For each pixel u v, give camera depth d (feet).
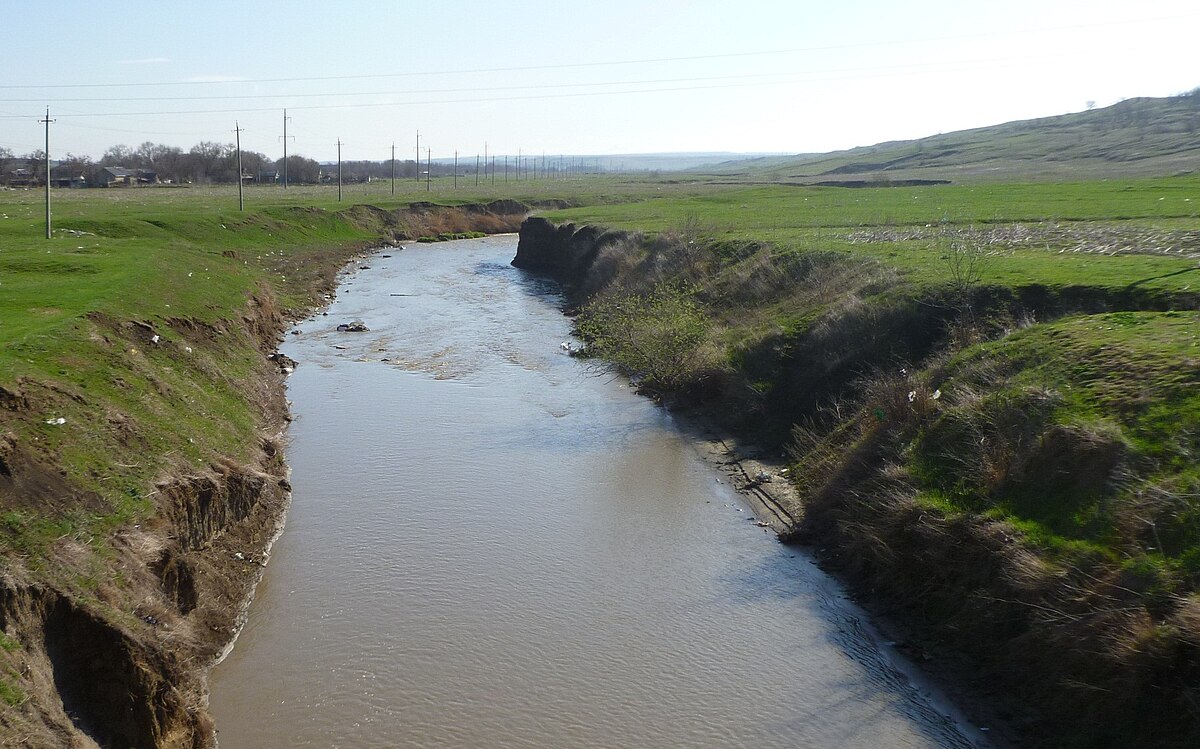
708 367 91.15
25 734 31.42
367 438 80.69
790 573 57.11
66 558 40.11
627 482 71.92
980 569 48.01
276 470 69.77
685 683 45.34
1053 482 49.11
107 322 73.67
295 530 61.41
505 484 70.74
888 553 53.31
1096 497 46.24
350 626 49.73
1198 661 35.55
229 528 56.70
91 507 44.86
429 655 47.19
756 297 107.34
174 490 51.52
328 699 43.37
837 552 58.49
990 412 57.21
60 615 37.52
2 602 35.22
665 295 115.65
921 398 63.26
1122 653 37.73
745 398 85.30
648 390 96.99
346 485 69.51
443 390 97.14
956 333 73.00
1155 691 36.40
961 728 41.52
